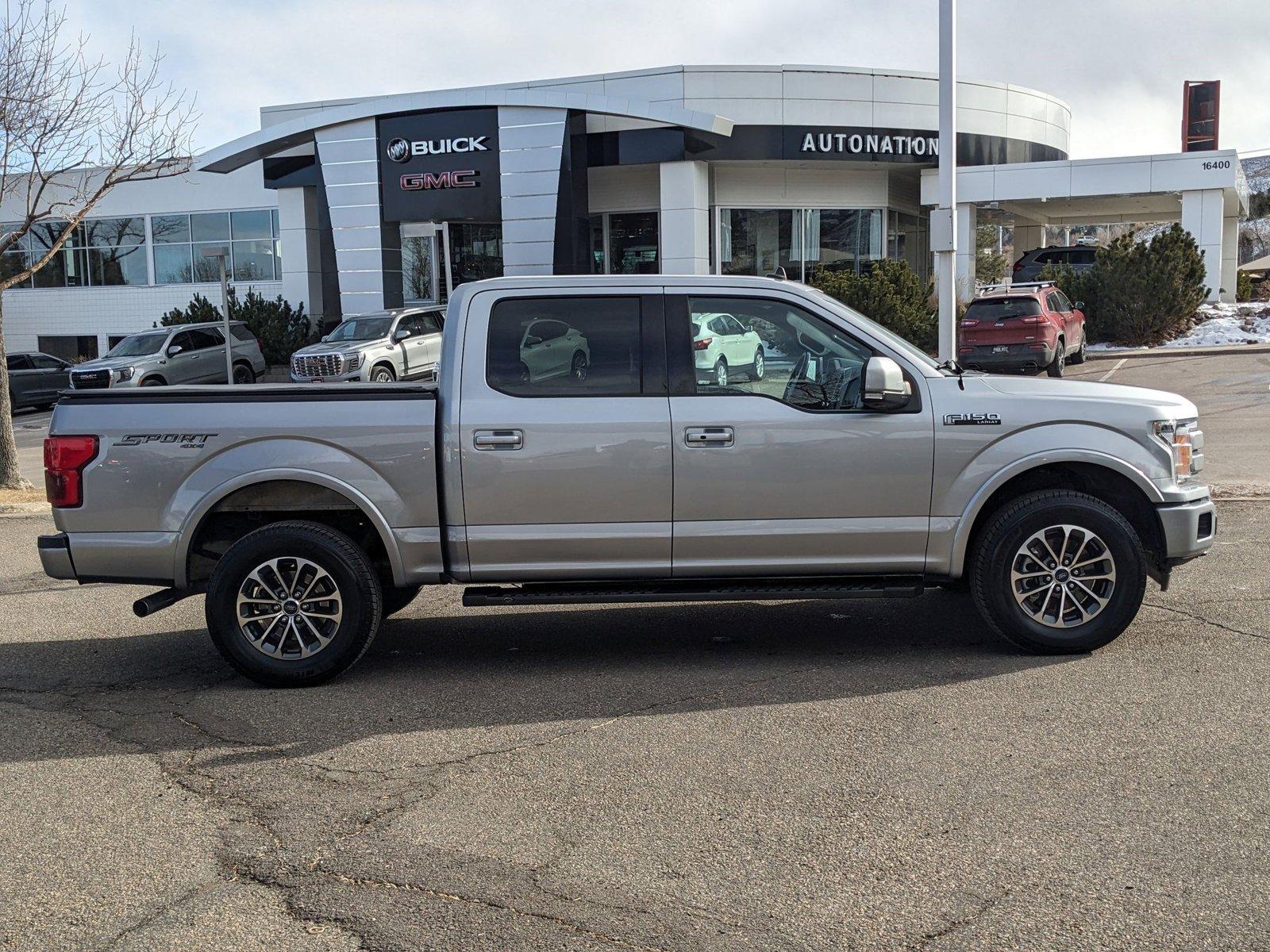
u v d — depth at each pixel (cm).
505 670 618
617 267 3083
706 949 322
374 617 596
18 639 727
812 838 392
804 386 595
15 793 458
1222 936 320
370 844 399
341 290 2986
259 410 594
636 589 600
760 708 534
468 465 586
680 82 2853
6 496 1386
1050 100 3309
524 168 2786
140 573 600
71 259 3681
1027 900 344
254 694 589
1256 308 2908
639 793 437
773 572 598
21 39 1388
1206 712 504
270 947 331
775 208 3067
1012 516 586
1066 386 615
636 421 584
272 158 3247
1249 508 992
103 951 332
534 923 340
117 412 597
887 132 2942
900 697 542
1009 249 7100
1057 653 598
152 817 430
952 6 1204
